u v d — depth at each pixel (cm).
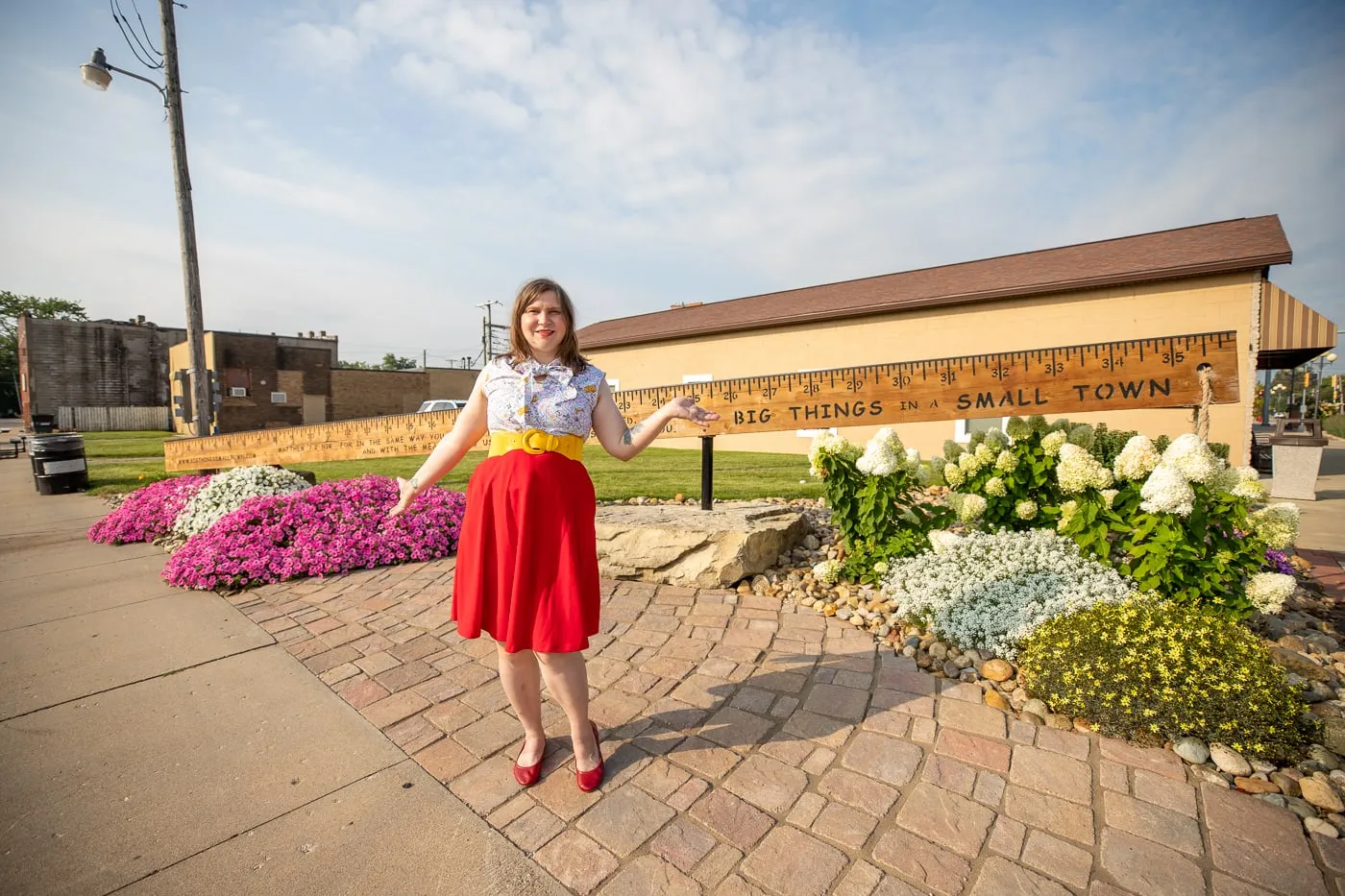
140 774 195
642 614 332
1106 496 304
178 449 768
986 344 1041
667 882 148
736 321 1368
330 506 472
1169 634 212
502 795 183
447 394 3659
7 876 150
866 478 359
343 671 270
